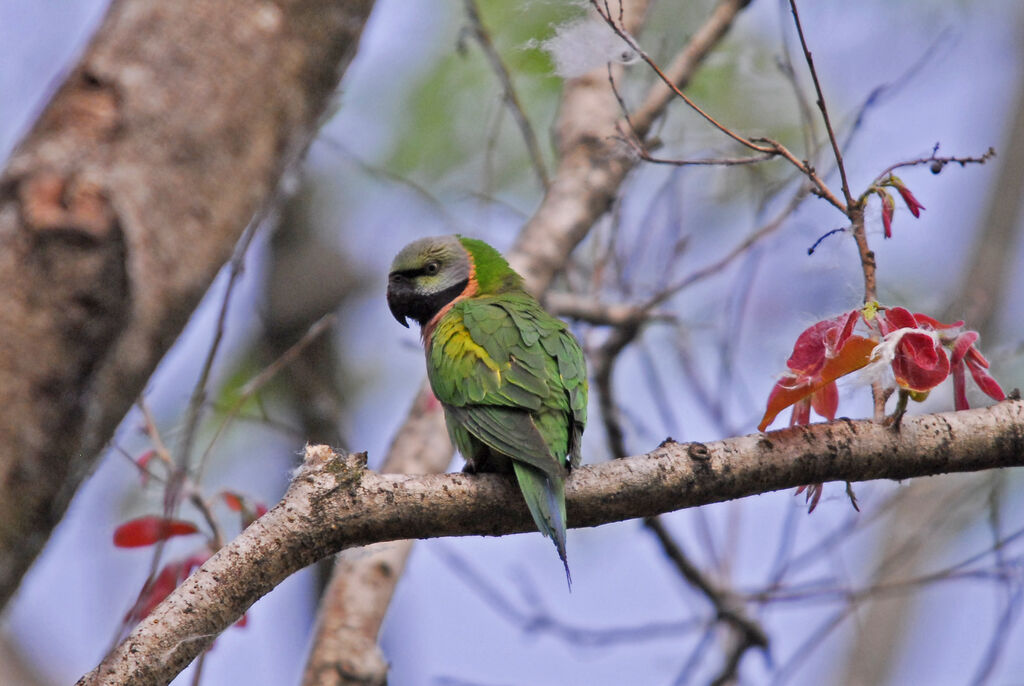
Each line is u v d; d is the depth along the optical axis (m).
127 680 6.32
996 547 11.86
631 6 12.05
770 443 7.22
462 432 9.16
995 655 11.64
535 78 14.48
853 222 7.36
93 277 7.23
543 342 9.38
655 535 12.83
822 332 6.93
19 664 14.21
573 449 9.05
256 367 15.77
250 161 8.05
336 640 10.52
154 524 9.25
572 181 12.50
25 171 7.31
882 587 12.45
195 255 7.73
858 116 11.29
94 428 7.25
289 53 8.20
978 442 7.23
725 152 13.57
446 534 7.35
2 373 6.98
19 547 7.04
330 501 6.76
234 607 6.57
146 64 7.68
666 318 12.85
